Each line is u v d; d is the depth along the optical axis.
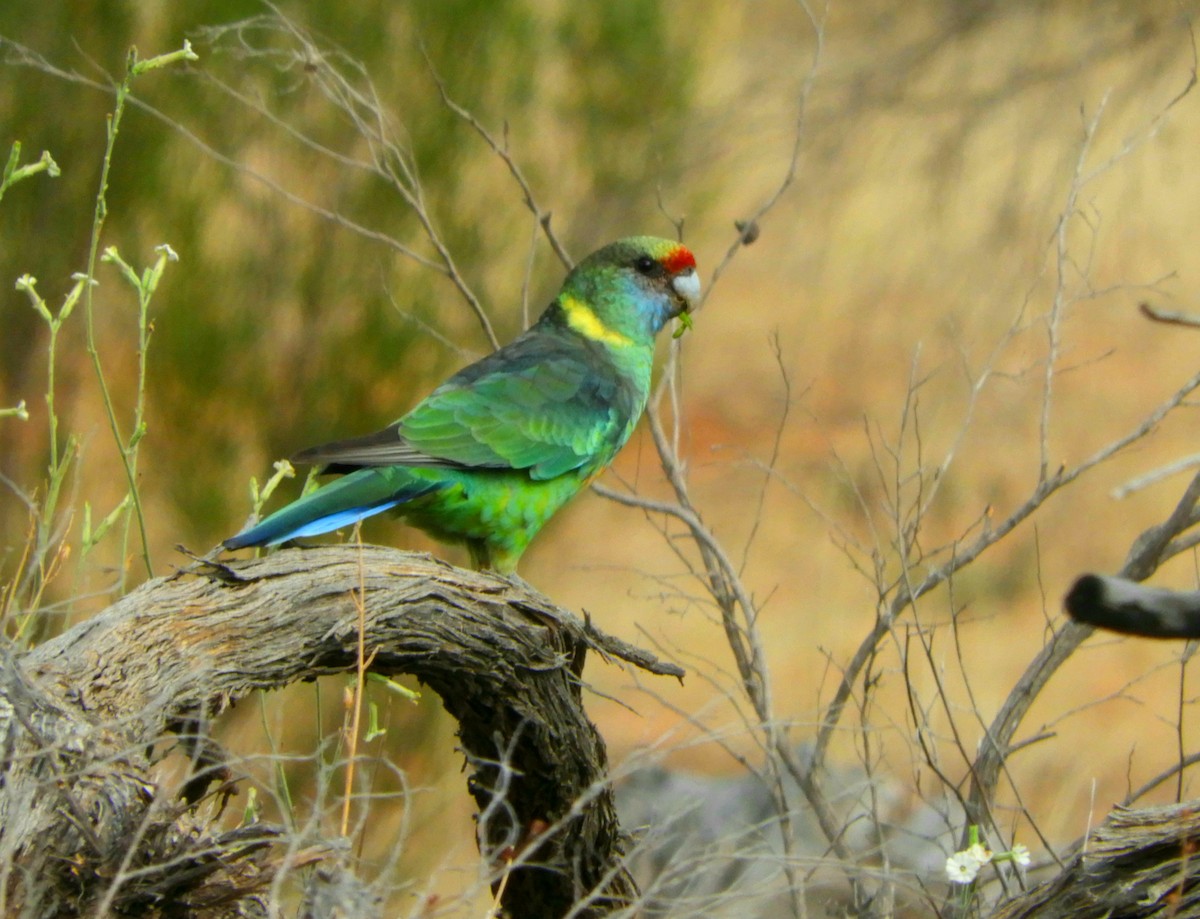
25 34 12.12
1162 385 26.30
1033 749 15.34
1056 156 18.02
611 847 6.33
